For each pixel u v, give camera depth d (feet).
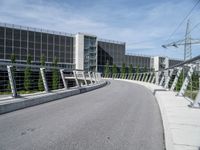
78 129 18.98
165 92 49.16
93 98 41.75
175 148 13.01
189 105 28.66
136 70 240.12
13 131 18.13
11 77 31.50
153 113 26.73
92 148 14.39
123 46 248.73
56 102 35.73
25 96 33.60
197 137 15.19
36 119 22.63
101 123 21.22
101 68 230.27
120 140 16.12
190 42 144.46
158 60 273.13
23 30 174.70
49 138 16.40
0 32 162.61
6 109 26.32
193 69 37.65
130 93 54.13
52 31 192.95
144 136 17.15
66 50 202.39
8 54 165.48
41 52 184.85
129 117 24.14
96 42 218.18
